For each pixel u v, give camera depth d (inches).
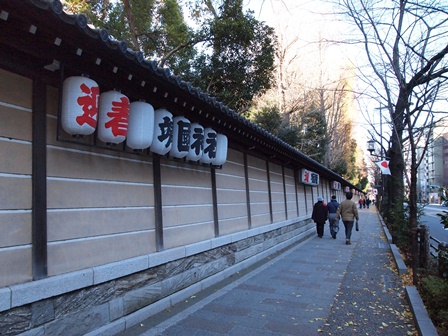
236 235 312.0
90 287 154.3
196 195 259.1
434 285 210.8
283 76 853.2
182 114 218.1
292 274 305.6
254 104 721.0
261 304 219.5
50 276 138.0
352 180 1782.7
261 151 397.7
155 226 207.3
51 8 101.2
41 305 131.3
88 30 117.0
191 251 235.1
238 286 262.5
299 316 198.2
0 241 121.6
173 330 174.7
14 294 119.7
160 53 538.3
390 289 255.0
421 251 318.7
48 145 143.1
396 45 276.8
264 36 479.8
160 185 215.2
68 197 149.9
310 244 503.8
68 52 132.7
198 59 508.7
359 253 422.3
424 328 160.7
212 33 451.8
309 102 996.6
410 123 287.1
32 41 121.8
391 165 483.2
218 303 219.6
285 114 847.7
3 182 124.3
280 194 485.4
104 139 157.3
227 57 483.2
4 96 127.0
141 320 182.9
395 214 440.8
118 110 157.1
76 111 138.0
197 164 254.7
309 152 999.0
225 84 510.3
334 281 280.8
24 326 124.5
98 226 164.7
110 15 493.4
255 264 346.9
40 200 136.4
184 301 220.4
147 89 176.7
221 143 265.0
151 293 194.5
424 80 275.3
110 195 173.9
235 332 174.2
